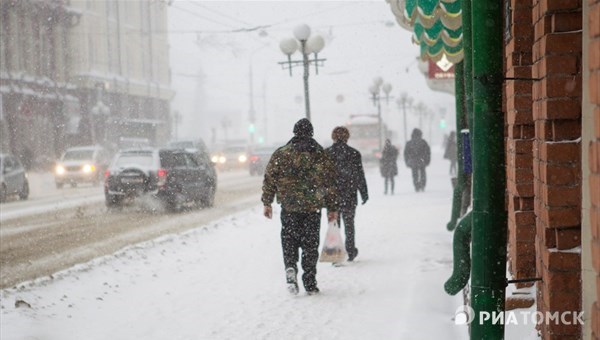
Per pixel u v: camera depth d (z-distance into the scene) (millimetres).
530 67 8953
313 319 10703
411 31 15977
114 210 31703
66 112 83000
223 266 16062
